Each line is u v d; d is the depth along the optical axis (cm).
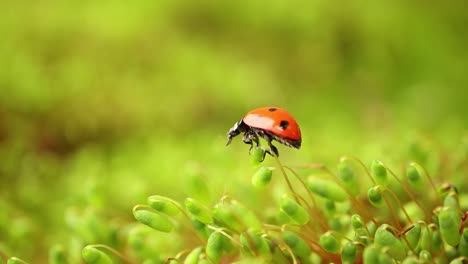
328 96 25
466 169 11
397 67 26
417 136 12
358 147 13
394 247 9
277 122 10
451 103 25
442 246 9
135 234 10
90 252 9
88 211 10
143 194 11
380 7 27
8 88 20
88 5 26
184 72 24
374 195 9
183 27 26
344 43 27
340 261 9
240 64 25
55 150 19
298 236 9
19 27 24
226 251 9
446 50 26
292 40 27
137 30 25
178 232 10
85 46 24
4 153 15
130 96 22
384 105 24
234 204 9
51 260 10
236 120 23
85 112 21
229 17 27
